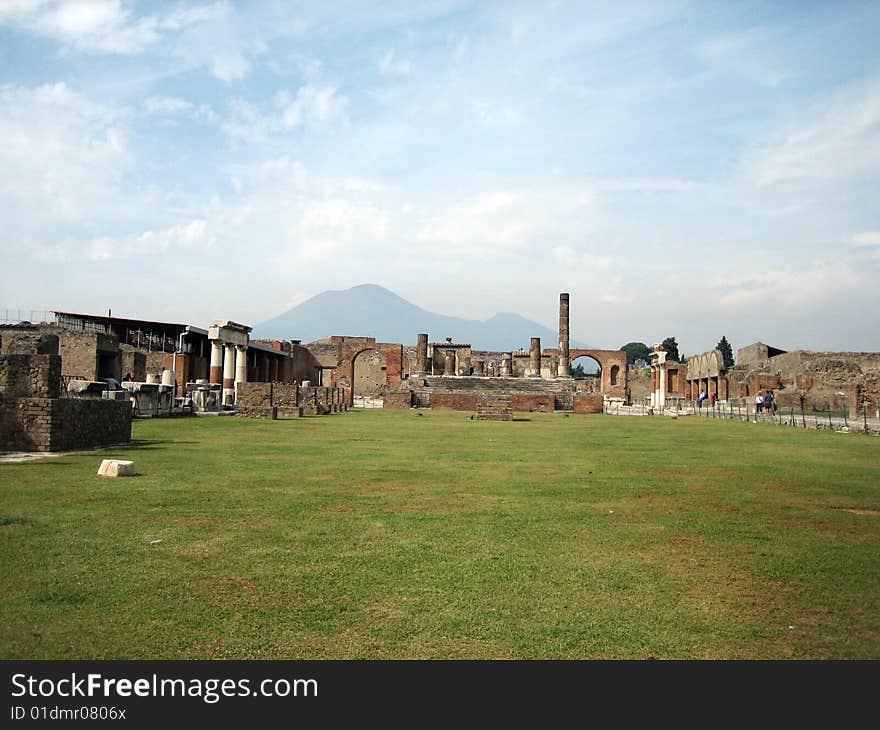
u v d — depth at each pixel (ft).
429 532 22.39
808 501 29.58
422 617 14.65
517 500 28.89
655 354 170.19
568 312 216.74
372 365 247.09
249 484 31.91
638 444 59.77
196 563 18.25
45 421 42.80
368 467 39.55
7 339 107.45
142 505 25.94
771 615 15.16
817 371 157.28
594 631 14.11
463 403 147.84
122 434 51.44
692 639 13.84
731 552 20.39
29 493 27.94
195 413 96.43
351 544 20.58
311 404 120.16
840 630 14.39
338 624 14.20
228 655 12.80
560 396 157.48
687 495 30.83
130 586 16.24
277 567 18.01
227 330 128.98
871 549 20.93
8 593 15.61
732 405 164.66
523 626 14.28
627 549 20.59
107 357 124.06
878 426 82.94
